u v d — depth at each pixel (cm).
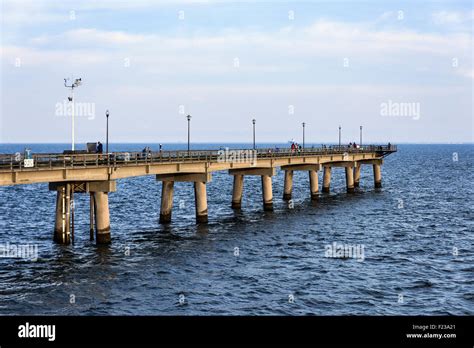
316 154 9412
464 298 3669
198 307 3462
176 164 5972
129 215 7506
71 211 5162
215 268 4403
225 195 10469
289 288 3866
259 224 6631
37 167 4319
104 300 3572
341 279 4097
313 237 5794
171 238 5644
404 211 7912
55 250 4925
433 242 5534
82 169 4725
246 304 3522
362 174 16775
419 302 3584
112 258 4653
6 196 10925
